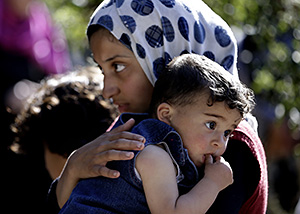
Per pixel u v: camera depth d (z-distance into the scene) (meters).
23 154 3.97
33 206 4.09
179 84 2.57
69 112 3.64
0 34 5.31
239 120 2.59
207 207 2.47
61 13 5.68
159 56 2.82
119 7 2.82
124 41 2.78
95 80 3.85
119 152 2.51
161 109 2.62
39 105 3.75
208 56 2.90
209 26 2.91
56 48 5.82
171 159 2.54
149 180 2.47
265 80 5.23
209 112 2.54
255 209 2.72
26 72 5.44
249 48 5.24
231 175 2.56
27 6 5.52
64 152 3.65
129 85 2.81
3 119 4.73
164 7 2.82
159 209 2.44
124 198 2.53
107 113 3.70
